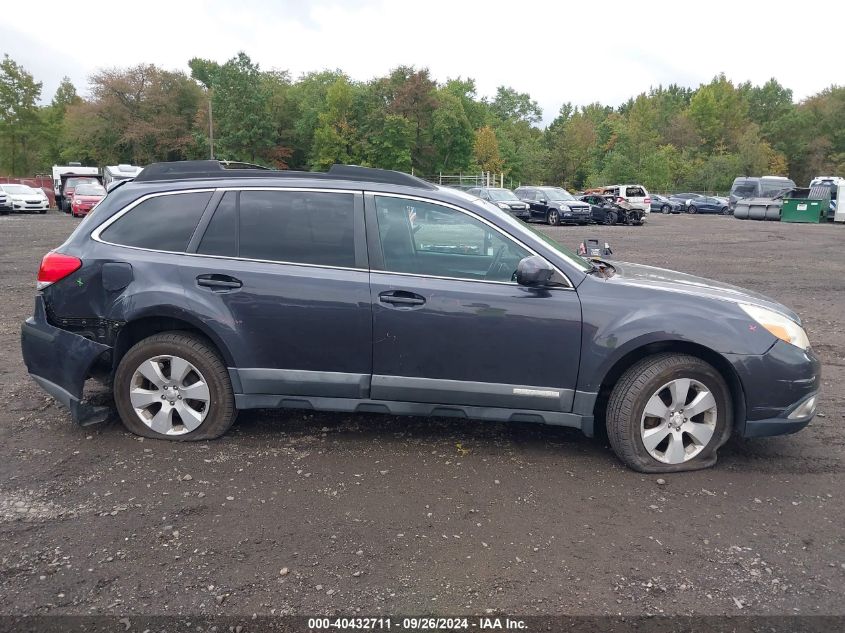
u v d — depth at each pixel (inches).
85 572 112.9
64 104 3159.5
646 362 153.2
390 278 156.6
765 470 159.2
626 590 110.9
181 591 108.3
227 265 159.9
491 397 156.9
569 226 1168.8
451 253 159.8
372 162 2348.7
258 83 2421.3
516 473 153.9
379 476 150.6
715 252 677.9
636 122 3280.0
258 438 170.7
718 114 3720.5
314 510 134.6
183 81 2598.4
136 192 167.9
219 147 2381.9
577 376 154.1
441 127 2364.7
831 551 124.2
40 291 165.5
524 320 152.9
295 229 162.1
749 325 151.9
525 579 113.2
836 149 3496.6
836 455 168.9
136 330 169.6
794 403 152.6
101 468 151.4
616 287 155.3
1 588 108.3
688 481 151.9
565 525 131.0
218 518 131.0
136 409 166.4
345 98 2372.0
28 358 168.2
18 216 1180.5
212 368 162.7
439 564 117.0
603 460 162.4
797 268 549.3
